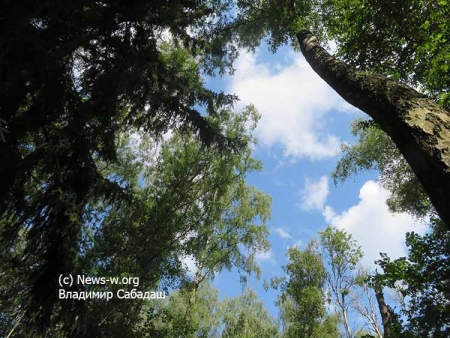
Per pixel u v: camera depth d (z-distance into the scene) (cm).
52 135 565
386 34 571
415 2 532
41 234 496
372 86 270
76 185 546
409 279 650
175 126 793
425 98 225
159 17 644
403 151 209
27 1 451
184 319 1237
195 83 859
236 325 1892
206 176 1558
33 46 462
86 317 495
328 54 434
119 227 1076
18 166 497
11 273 860
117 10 588
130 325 938
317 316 1568
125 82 655
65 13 516
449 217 166
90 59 678
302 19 845
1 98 518
